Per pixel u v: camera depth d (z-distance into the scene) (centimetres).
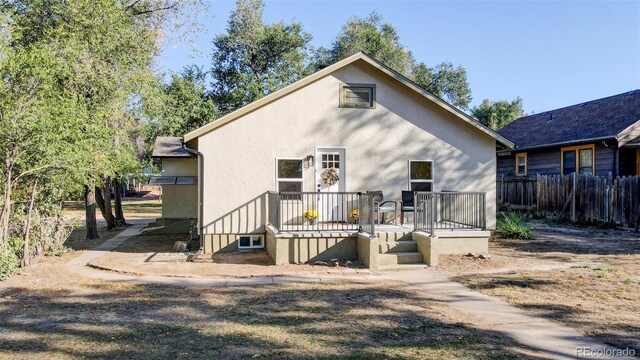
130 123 1745
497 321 625
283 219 1252
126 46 1631
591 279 872
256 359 485
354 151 1305
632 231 1568
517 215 1978
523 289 810
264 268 1030
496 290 809
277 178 1259
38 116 997
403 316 652
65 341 550
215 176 1230
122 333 579
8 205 970
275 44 3766
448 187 1352
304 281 903
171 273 975
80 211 2922
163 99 1914
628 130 1808
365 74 1314
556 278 888
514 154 2598
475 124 1345
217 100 3728
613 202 1661
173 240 1606
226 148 1236
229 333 575
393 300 748
